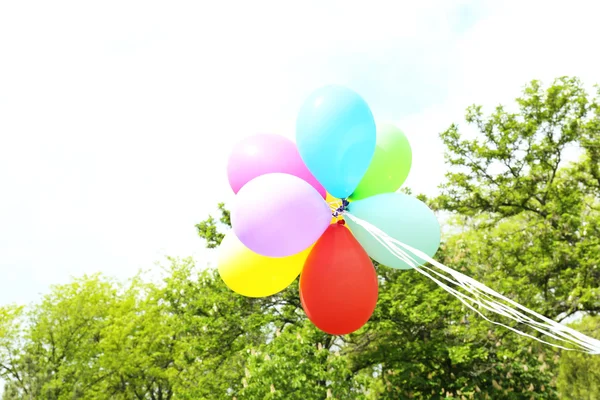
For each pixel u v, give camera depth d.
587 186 15.57
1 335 21.17
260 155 4.95
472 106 16.39
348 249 4.64
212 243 14.66
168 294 18.09
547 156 15.63
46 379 20.09
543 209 14.90
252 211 4.07
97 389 21.11
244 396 10.07
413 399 12.77
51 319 21.77
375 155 5.04
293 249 4.24
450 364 13.11
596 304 13.21
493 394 12.28
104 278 23.00
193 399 13.04
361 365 13.52
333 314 4.52
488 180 16.16
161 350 20.89
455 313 12.76
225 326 13.13
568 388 15.40
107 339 20.58
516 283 12.98
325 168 4.51
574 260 13.82
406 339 13.20
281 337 10.66
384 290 13.12
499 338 12.46
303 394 9.84
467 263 13.39
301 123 4.57
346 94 4.51
